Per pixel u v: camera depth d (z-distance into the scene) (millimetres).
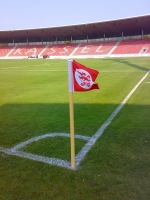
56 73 17188
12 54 56750
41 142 4121
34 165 3268
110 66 22109
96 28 47625
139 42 48000
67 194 2578
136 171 3035
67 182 2812
